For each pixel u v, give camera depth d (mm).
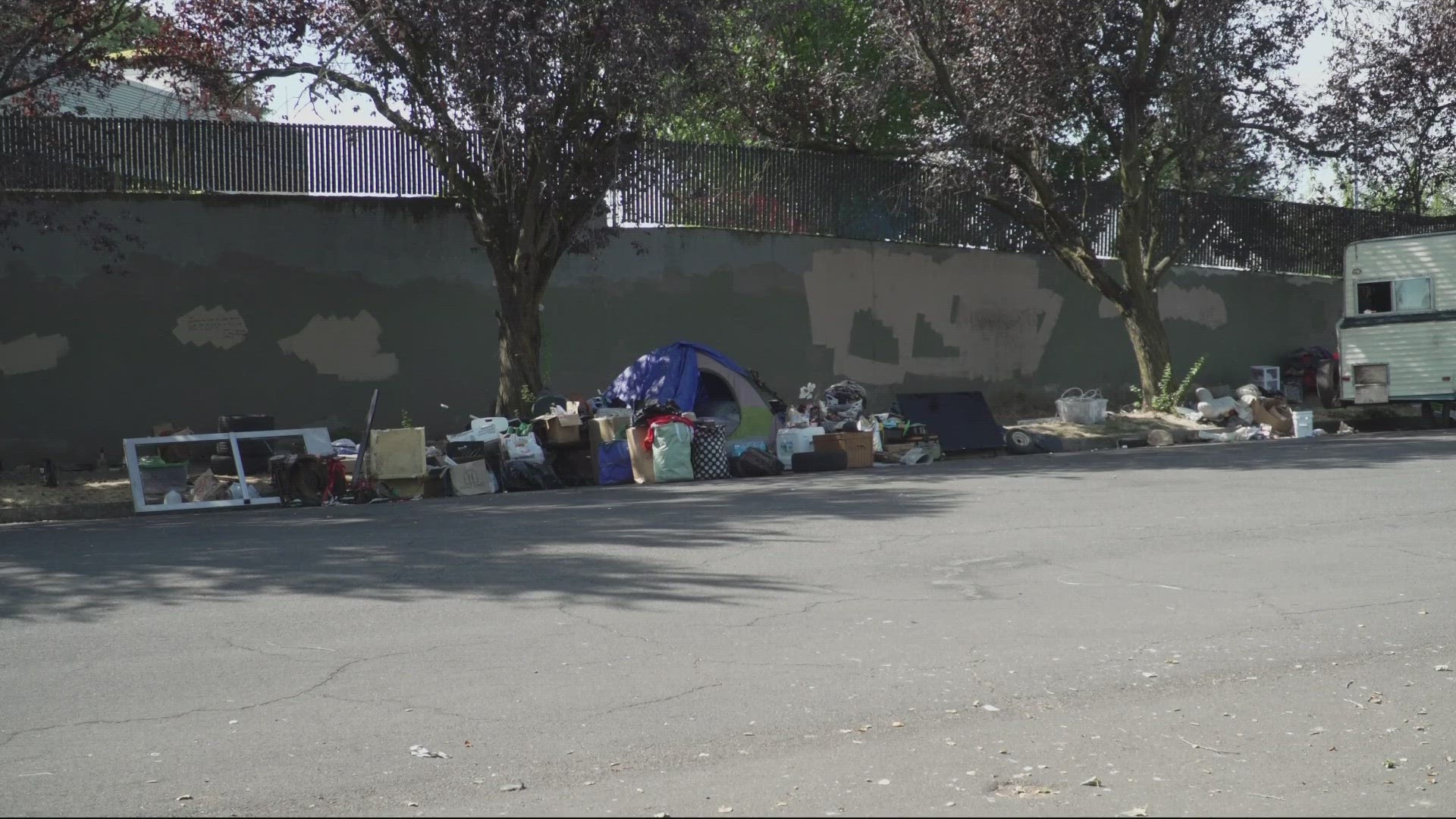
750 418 16562
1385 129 23594
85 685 5688
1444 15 23641
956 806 4242
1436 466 13867
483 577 8062
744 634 6559
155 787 4457
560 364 19188
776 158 20688
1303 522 10172
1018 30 19297
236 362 17531
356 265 18062
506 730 5039
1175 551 8961
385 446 13898
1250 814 4191
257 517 11766
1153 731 5059
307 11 16188
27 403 16625
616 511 11398
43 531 10945
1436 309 20719
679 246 19938
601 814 4176
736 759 4715
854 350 21375
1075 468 14703
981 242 22641
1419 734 5043
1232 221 25406
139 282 17094
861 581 7938
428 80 15703
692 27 15383
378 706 5359
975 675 5828
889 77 20797
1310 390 25531
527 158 16328
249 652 6215
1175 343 24781
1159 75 20734
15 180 16172
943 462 17047
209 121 17594
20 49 14969
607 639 6449
